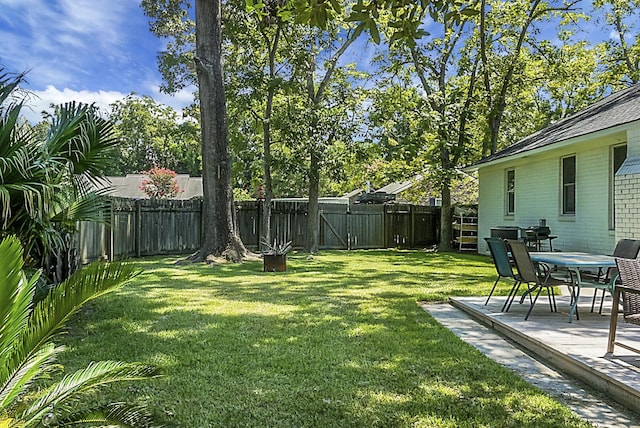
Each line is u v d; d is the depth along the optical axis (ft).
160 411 8.80
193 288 23.67
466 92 50.93
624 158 27.94
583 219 31.50
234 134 44.88
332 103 46.03
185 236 43.96
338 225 51.83
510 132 62.28
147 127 117.39
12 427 6.14
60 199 15.11
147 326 15.64
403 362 12.05
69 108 15.02
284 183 70.85
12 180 11.94
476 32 48.93
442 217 51.62
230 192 35.86
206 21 34.24
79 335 14.48
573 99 63.10
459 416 8.95
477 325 16.49
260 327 15.55
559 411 9.17
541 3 46.29
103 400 9.42
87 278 7.23
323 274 29.60
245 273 29.55
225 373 11.16
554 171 34.94
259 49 42.96
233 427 8.49
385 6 9.78
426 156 50.57
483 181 46.68
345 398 9.76
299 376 11.00
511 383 10.67
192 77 43.04
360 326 15.78
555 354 12.16
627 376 9.98
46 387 9.34
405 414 9.02
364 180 59.47
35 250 15.88
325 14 9.84
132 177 90.89
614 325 11.59
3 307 5.90
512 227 38.24
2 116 11.93
